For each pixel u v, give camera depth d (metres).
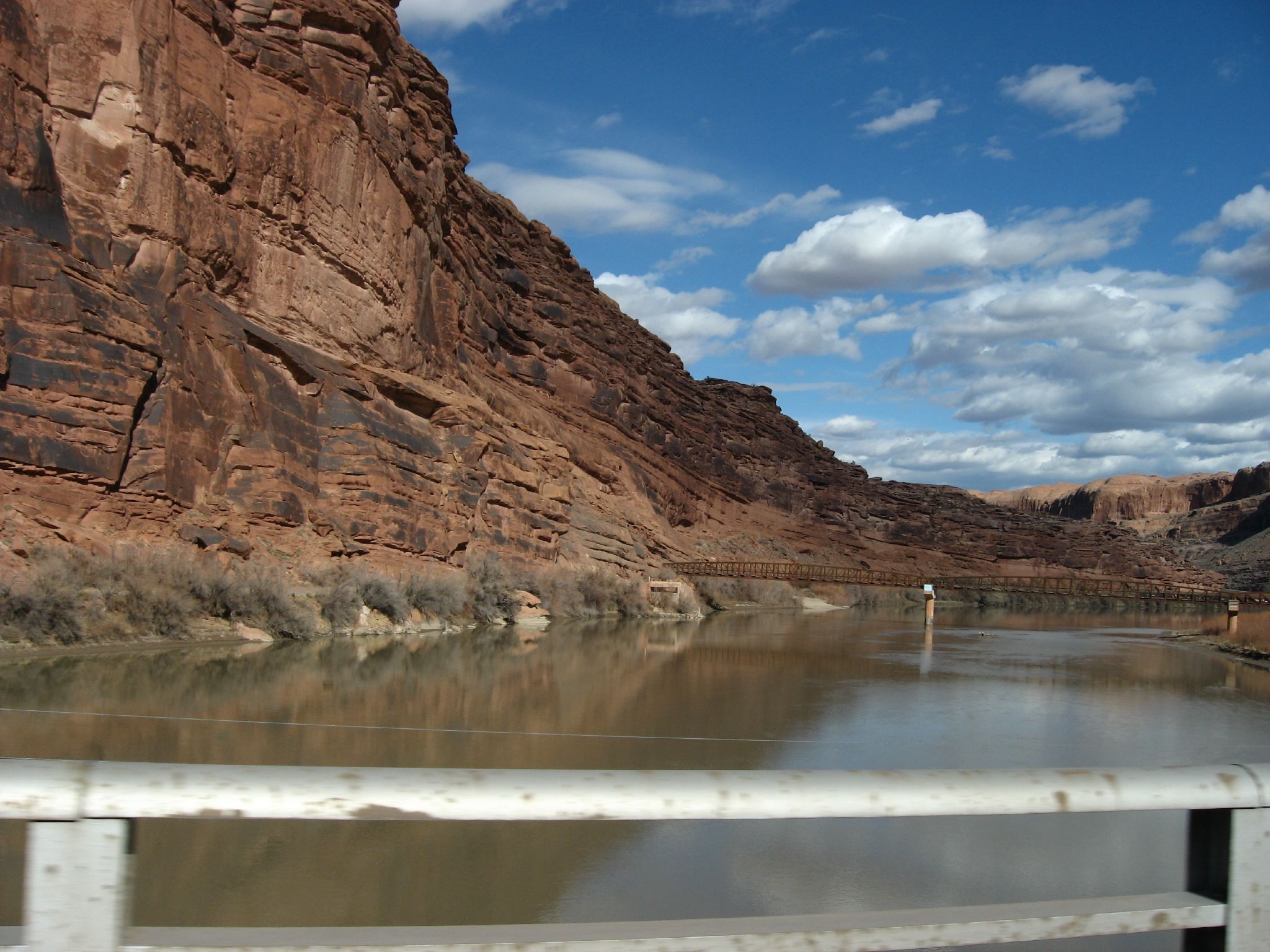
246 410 36.16
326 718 17.52
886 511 126.62
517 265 85.00
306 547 36.41
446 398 49.25
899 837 11.12
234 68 39.44
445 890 9.10
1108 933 2.41
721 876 9.77
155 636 27.00
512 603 45.75
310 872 9.36
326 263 43.47
